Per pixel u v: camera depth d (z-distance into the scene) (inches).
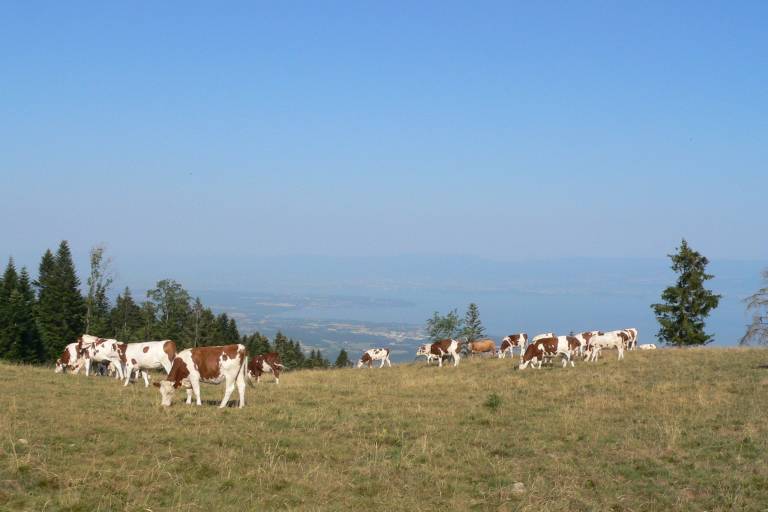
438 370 1389.0
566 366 1309.1
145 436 580.7
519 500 475.5
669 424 702.5
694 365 1225.4
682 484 515.5
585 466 558.3
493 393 944.9
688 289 2445.9
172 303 3245.6
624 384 1010.7
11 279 3065.9
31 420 606.5
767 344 1461.6
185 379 749.3
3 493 426.0
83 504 423.5
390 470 534.6
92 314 3085.6
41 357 2827.3
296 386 1059.3
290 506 448.8
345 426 680.4
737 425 698.2
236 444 580.4
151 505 435.2
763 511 455.5
